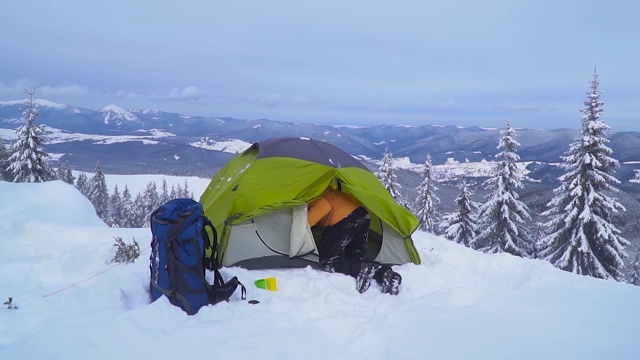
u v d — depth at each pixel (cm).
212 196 632
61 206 827
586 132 1775
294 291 450
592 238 1789
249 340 312
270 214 541
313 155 578
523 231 2073
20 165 2288
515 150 2056
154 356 286
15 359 271
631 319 359
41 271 463
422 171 2544
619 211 1745
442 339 320
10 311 354
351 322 359
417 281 497
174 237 378
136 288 418
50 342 289
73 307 377
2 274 449
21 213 745
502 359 285
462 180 2272
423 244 682
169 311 357
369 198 533
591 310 382
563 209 1852
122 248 499
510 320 359
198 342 307
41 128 2366
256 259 537
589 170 1759
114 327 313
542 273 529
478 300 425
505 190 2053
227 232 519
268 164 562
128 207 5253
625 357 285
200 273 389
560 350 297
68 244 578
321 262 530
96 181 5222
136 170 14025
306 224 532
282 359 292
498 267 574
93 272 465
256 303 406
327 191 553
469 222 2227
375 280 490
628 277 2225
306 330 339
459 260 591
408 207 2508
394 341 318
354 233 526
